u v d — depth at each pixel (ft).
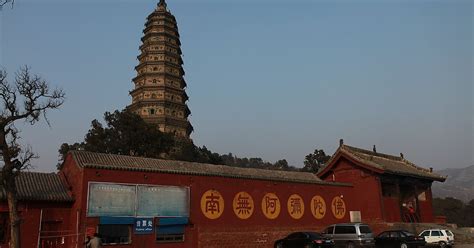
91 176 83.66
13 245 69.46
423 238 100.48
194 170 101.14
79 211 80.64
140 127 171.32
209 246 96.99
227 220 101.91
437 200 350.84
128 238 86.07
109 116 172.24
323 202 124.36
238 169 114.32
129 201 87.20
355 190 133.18
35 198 79.51
